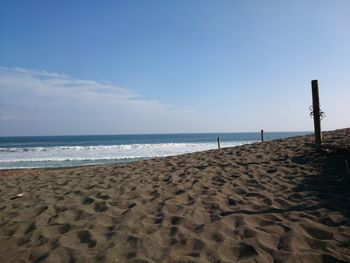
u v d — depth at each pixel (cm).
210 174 751
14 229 452
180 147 4097
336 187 567
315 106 876
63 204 567
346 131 1173
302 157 836
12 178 964
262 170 752
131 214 476
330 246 334
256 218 429
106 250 355
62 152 3406
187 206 500
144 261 326
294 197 525
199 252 338
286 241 349
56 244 383
